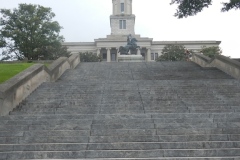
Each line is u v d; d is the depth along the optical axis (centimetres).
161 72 2155
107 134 870
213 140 835
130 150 774
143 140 835
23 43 4050
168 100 1236
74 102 1227
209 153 762
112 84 1488
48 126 923
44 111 1123
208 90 1369
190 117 994
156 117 995
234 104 1180
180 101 1212
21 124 954
